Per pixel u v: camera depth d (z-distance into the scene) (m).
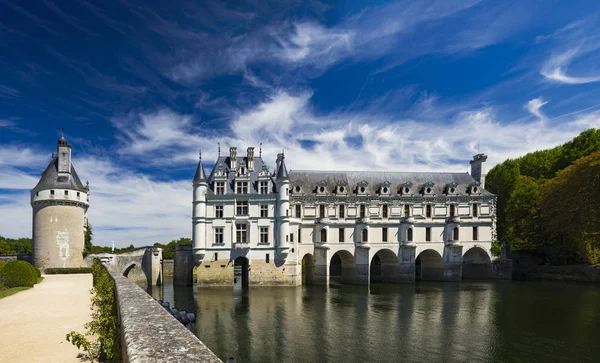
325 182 68.31
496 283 64.75
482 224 69.25
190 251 62.53
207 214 59.75
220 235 59.62
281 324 36.28
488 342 30.67
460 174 75.31
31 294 32.81
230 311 41.88
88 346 13.29
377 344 30.31
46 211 62.22
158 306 11.21
